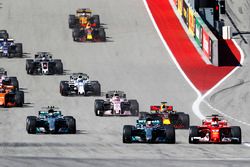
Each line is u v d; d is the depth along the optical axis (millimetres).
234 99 167500
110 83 186000
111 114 147500
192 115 150875
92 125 137625
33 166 73938
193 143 115500
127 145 112625
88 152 103125
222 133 116312
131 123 139875
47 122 129500
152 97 170625
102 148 108125
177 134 126750
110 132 129750
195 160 80250
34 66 194500
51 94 171000
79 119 144250
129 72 199000
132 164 76500
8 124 137000
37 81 186000
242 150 106312
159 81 188625
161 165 75812
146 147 109875
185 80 189875
